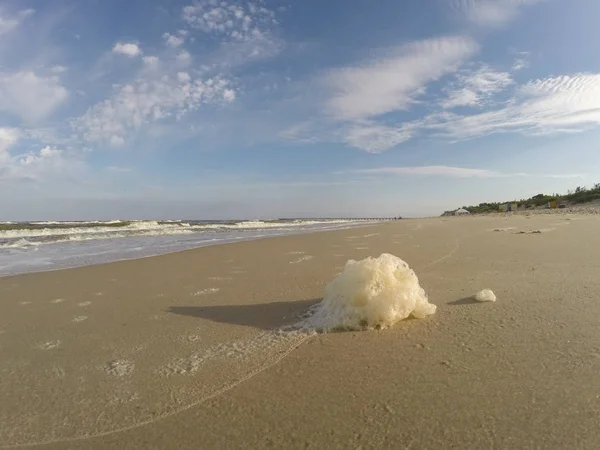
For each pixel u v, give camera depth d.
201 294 4.82
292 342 3.02
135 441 1.90
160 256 8.89
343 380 2.38
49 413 2.18
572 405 1.96
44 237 16.03
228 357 2.82
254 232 19.48
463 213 61.38
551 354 2.54
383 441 1.78
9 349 3.22
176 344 3.13
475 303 3.74
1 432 2.02
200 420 2.04
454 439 1.76
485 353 2.62
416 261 6.45
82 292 5.30
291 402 2.17
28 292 5.43
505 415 1.91
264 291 4.81
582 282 4.33
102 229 20.73
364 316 3.21
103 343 3.25
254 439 1.86
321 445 1.78
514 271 5.20
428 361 2.56
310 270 6.25
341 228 20.81
